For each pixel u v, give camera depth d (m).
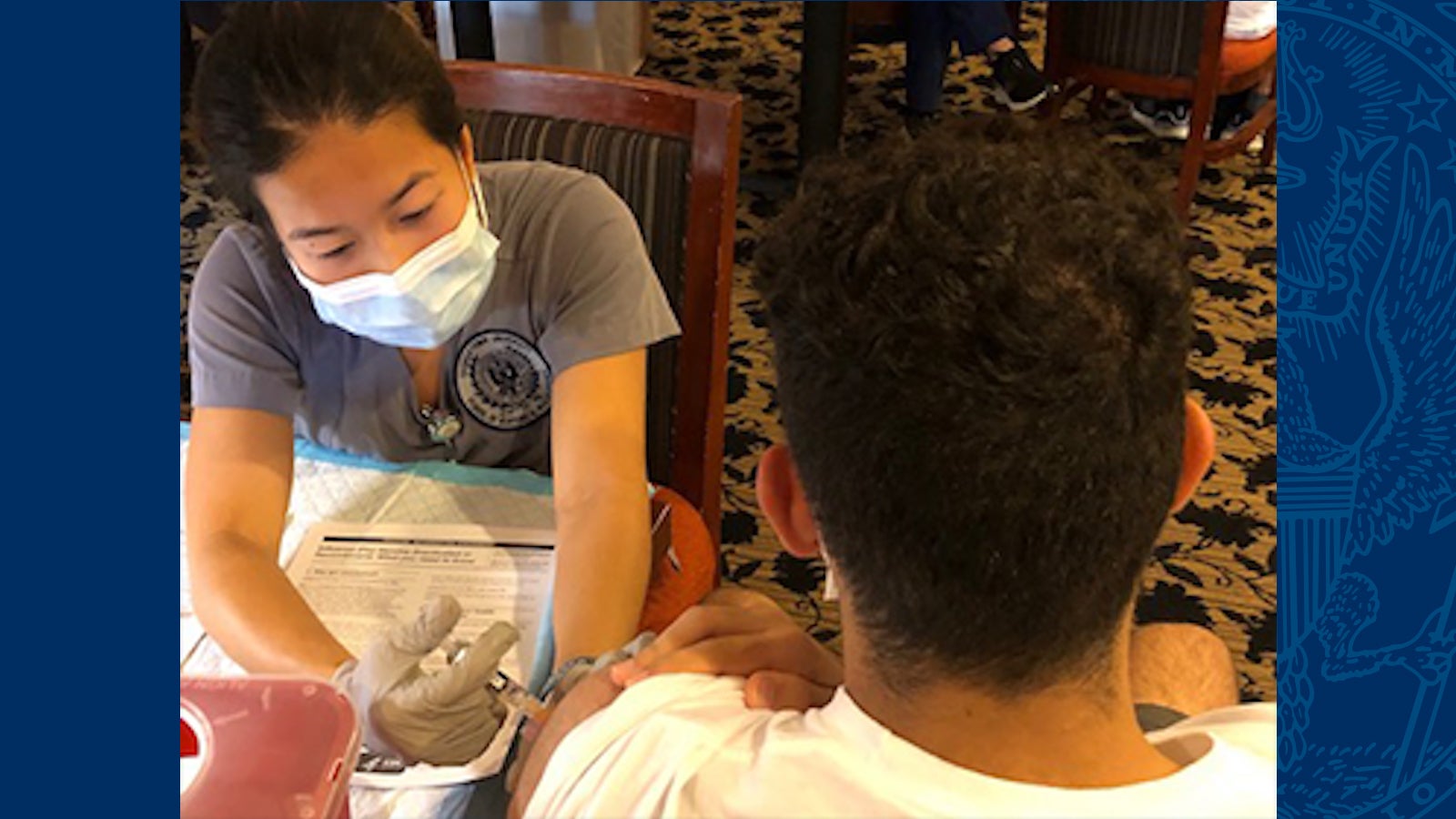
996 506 0.56
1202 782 0.56
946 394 0.55
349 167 1.05
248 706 0.69
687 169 1.41
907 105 3.72
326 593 1.14
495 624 0.97
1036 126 0.66
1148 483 0.57
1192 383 0.66
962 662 0.58
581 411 1.26
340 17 1.03
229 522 1.20
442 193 1.11
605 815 0.62
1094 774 0.58
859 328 0.56
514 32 3.88
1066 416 0.55
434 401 1.36
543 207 1.31
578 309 1.29
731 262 1.43
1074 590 0.57
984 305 0.55
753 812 0.58
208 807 0.64
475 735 0.95
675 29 4.41
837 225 0.58
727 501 2.46
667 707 0.68
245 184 1.08
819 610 2.21
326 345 1.30
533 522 1.23
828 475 0.58
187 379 2.07
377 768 0.96
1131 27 3.05
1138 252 0.56
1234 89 3.12
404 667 0.95
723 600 1.00
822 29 3.06
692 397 1.48
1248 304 2.97
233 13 1.04
